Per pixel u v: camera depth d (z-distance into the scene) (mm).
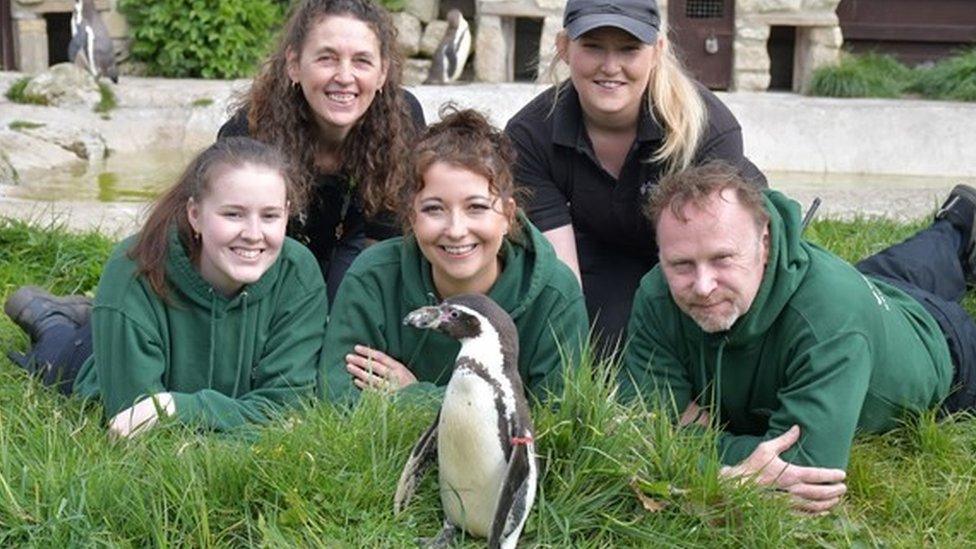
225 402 4750
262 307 4969
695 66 15109
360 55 5605
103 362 4828
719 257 4340
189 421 4621
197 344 4945
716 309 4434
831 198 9750
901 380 4867
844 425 4391
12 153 11586
